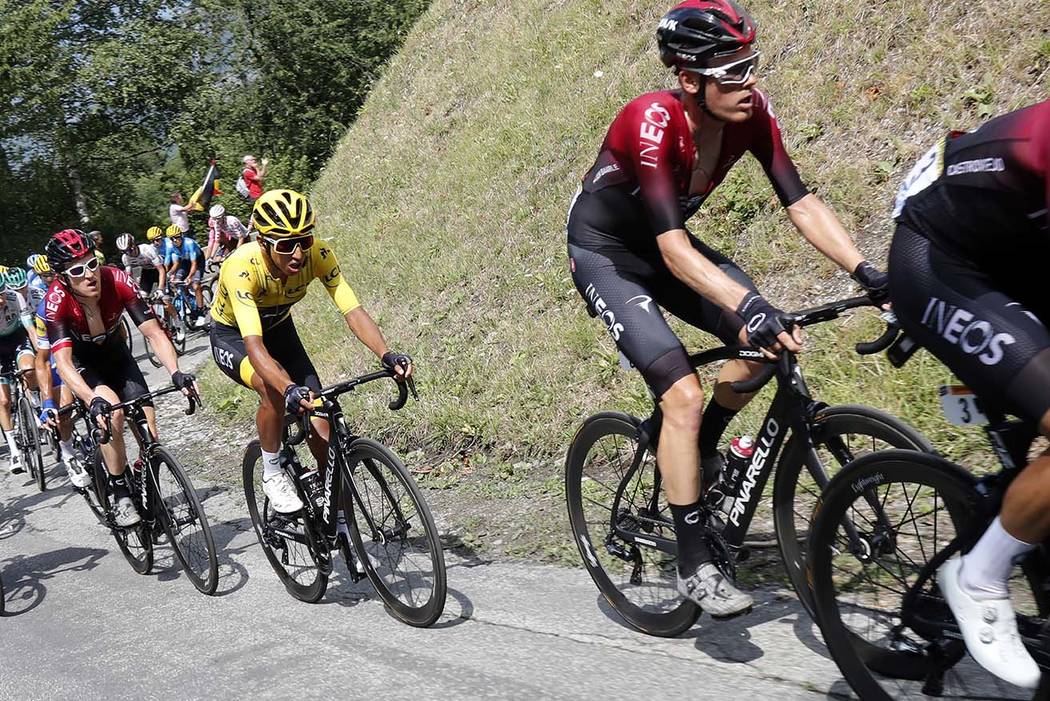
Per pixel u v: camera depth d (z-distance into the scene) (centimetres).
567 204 698
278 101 2628
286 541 411
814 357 440
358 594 393
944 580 207
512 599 352
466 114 980
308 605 393
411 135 1052
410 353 666
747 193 562
